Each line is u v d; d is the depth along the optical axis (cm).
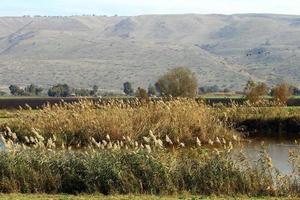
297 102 7444
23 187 2259
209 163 2300
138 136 3697
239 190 2230
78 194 2169
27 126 3994
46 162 2330
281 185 2255
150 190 2209
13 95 16025
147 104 4150
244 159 2384
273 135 4469
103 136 3688
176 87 8956
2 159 2317
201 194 2195
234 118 4572
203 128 3825
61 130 3762
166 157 2370
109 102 4309
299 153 3116
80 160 2330
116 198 2050
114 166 2255
